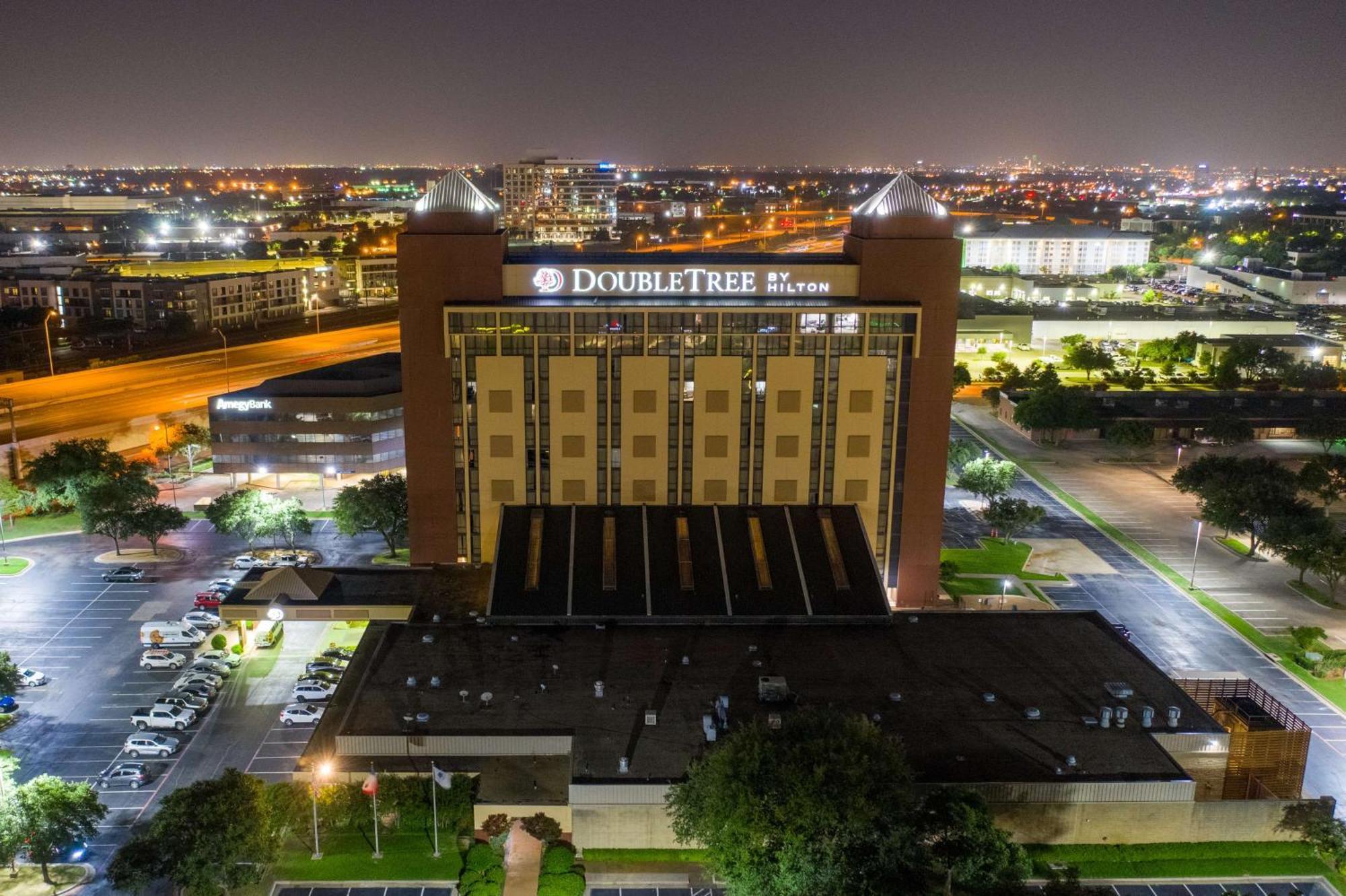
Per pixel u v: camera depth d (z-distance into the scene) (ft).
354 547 508.12
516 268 406.62
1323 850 271.90
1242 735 304.50
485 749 298.35
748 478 420.77
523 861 268.41
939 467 423.23
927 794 271.90
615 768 283.38
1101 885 264.52
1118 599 458.91
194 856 238.48
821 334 407.03
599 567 389.19
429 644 353.72
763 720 307.58
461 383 409.69
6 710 348.59
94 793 268.82
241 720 345.31
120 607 435.12
